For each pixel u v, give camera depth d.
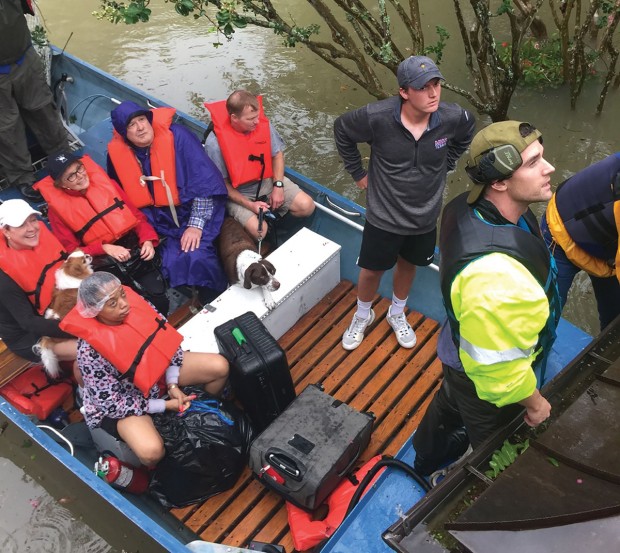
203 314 3.39
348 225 3.98
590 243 2.73
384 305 3.77
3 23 3.89
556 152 5.25
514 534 1.42
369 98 6.10
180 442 2.84
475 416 2.13
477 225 1.78
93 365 2.77
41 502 3.54
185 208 3.82
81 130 5.28
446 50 6.28
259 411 3.10
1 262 3.10
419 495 2.75
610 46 5.05
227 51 6.83
